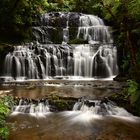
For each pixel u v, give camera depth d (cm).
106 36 1712
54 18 1828
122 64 1455
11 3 1558
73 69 1494
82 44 1555
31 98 952
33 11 1761
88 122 843
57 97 957
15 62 1428
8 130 776
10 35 1608
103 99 931
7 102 938
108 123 837
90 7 2047
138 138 734
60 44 1591
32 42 1655
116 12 855
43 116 893
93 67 1484
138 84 927
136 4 823
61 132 771
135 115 905
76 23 1844
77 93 1027
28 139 727
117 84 1218
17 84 1252
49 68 1473
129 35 898
